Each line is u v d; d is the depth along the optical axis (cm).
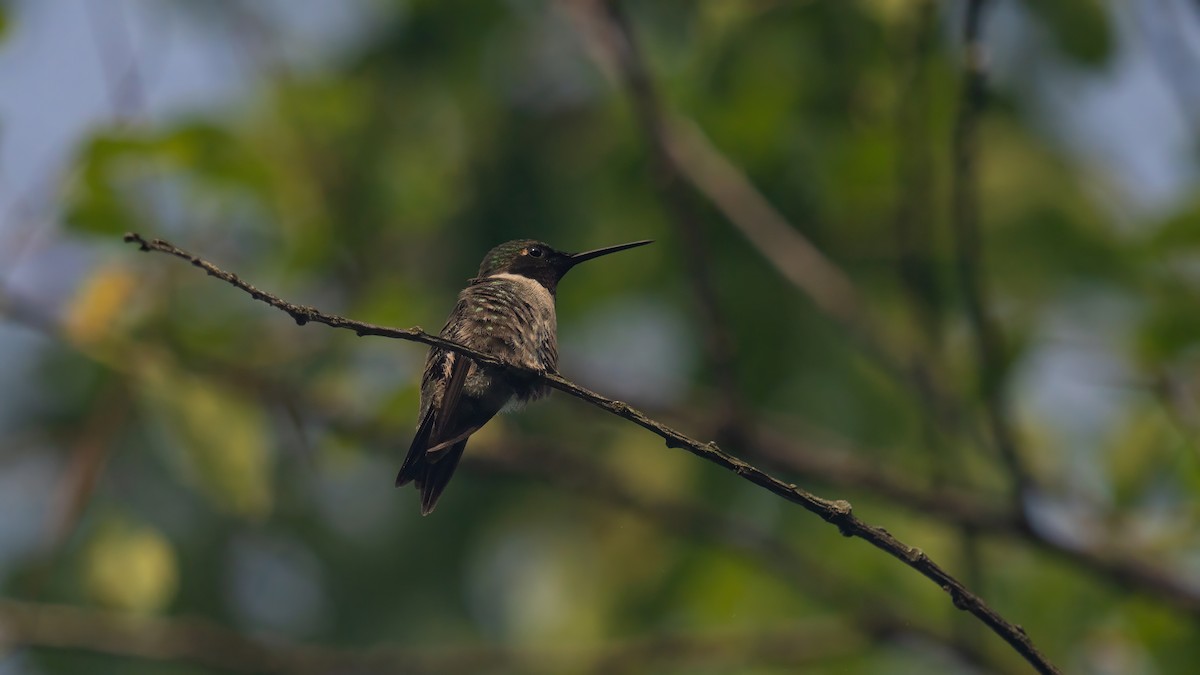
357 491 1191
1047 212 1102
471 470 1111
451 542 1205
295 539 1147
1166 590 990
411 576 1189
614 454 1165
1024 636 599
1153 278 1052
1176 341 959
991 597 1123
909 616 1111
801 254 1068
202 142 953
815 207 1151
